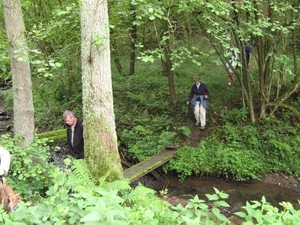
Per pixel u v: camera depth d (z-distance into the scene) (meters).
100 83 5.27
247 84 9.32
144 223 2.74
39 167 4.95
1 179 3.62
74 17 7.02
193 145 9.38
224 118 9.78
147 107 10.97
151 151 9.05
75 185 3.68
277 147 8.62
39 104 12.27
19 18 5.44
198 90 9.71
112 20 8.30
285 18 8.46
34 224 2.27
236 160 8.46
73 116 5.61
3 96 14.65
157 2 6.34
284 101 9.94
